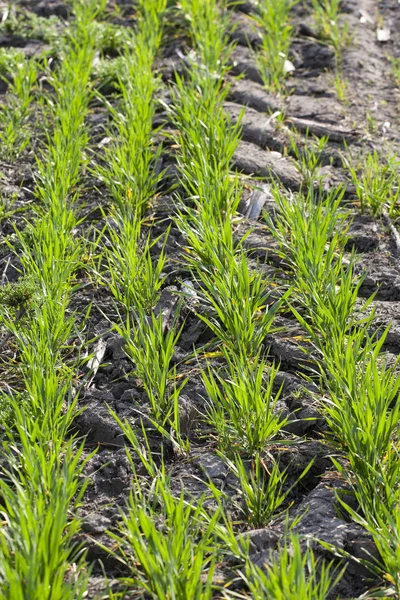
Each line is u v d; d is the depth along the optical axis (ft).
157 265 12.55
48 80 17.72
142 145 14.99
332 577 8.49
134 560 8.54
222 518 9.16
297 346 11.63
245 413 9.91
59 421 10.05
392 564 8.11
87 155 16.08
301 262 11.96
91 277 12.96
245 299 11.39
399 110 17.67
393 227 13.92
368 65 19.45
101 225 14.28
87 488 9.66
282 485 9.84
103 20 21.13
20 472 9.01
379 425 9.25
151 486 9.28
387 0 22.88
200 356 11.64
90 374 11.46
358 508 9.21
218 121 15.31
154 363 10.66
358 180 15.23
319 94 18.39
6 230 14.21
